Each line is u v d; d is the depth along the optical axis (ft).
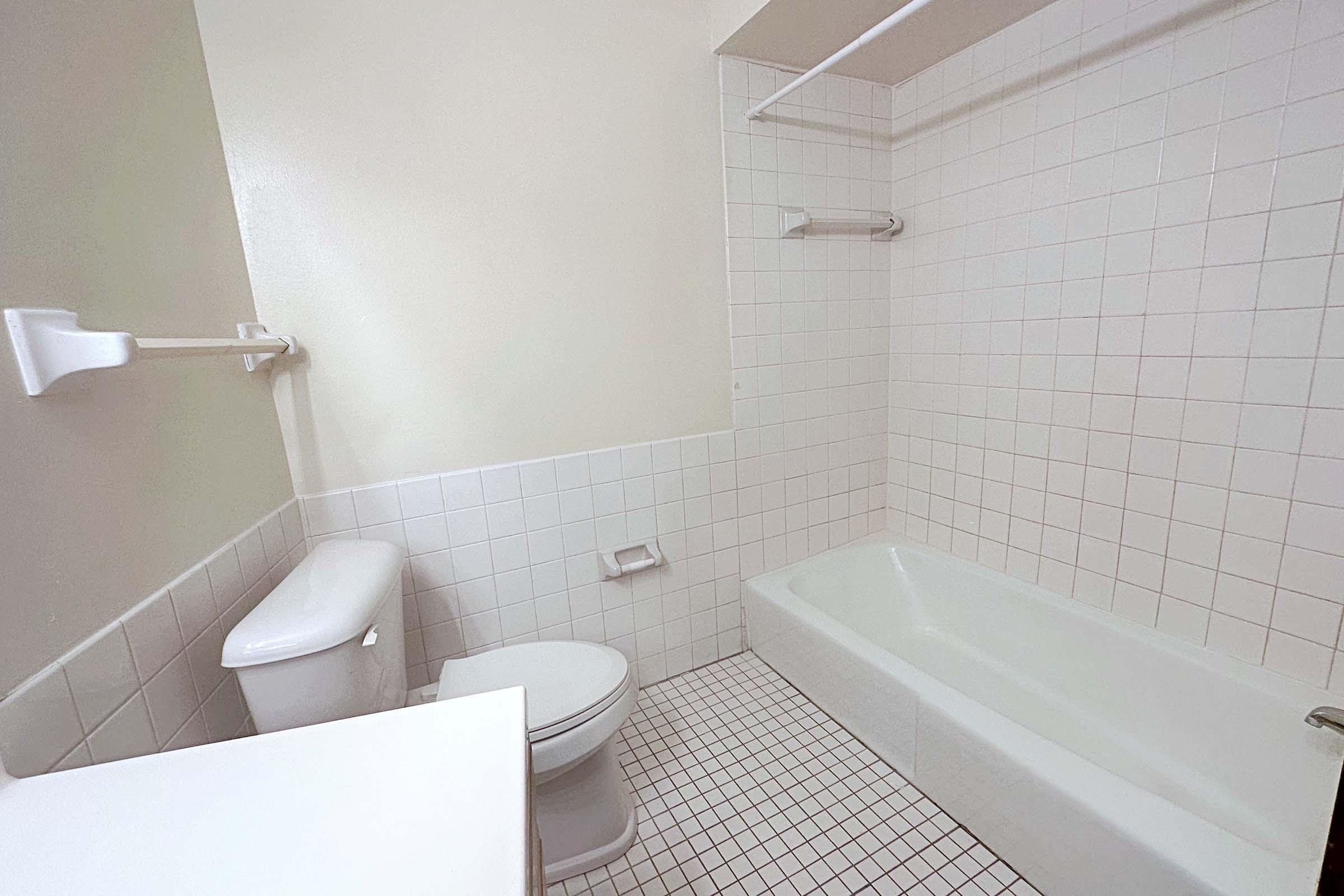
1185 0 4.14
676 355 5.83
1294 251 3.82
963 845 4.11
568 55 4.91
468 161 4.68
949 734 4.24
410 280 4.62
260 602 3.46
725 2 5.22
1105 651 5.11
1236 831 3.99
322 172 4.25
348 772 1.73
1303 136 3.70
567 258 5.17
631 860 4.16
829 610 6.88
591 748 3.85
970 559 6.59
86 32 2.73
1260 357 4.06
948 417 6.59
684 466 6.05
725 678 6.36
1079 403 5.26
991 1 4.86
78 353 2.17
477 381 4.99
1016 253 5.58
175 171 3.39
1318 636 4.00
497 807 1.56
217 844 1.51
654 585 6.12
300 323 4.35
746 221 5.94
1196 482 4.53
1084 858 3.40
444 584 5.11
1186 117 4.25
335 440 4.58
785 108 5.95
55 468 2.21
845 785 4.73
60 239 2.44
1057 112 5.05
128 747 2.44
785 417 6.59
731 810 4.55
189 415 3.20
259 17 3.94
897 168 6.68
